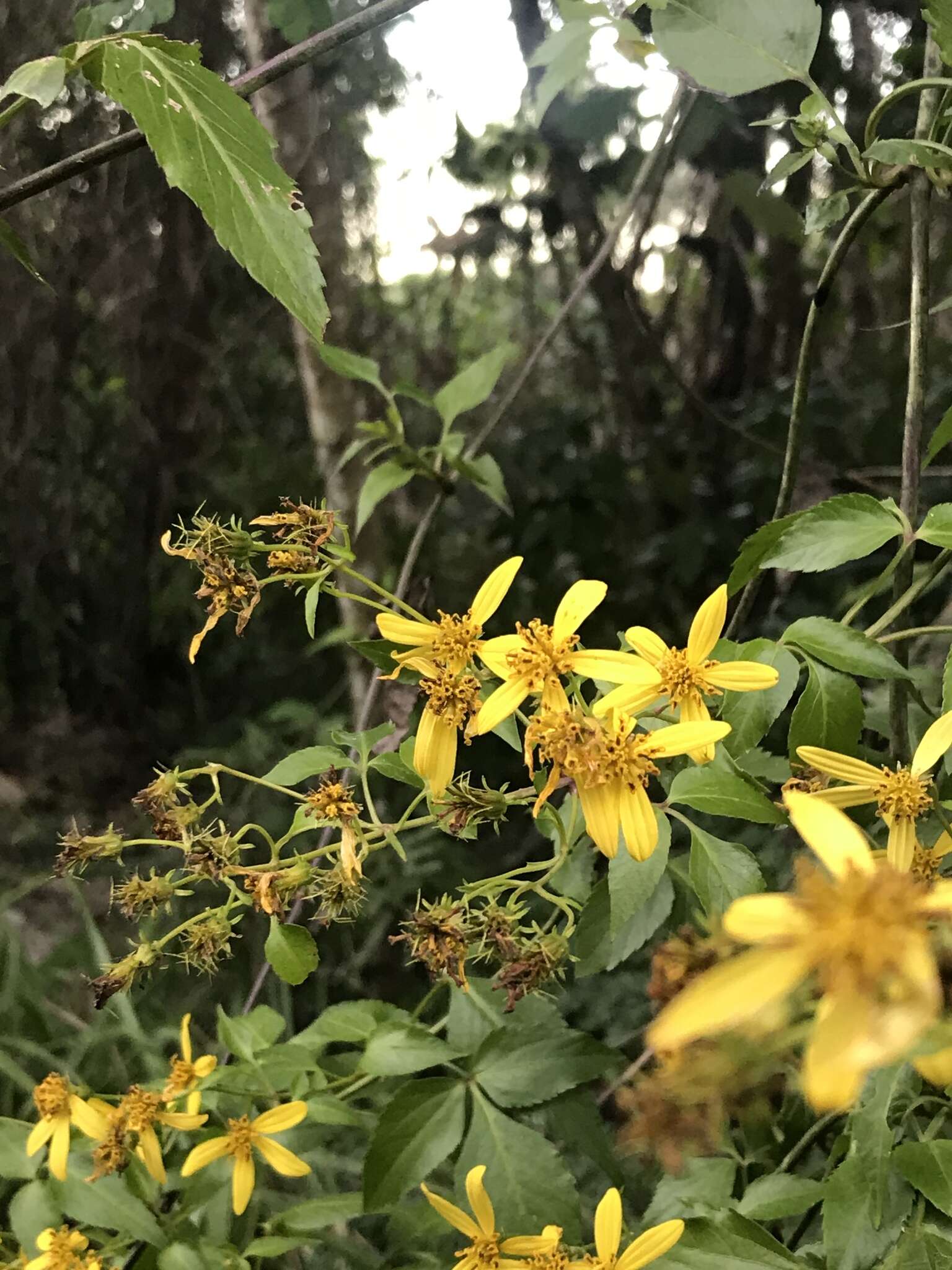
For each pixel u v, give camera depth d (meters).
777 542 0.23
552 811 0.23
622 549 0.71
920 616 0.54
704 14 0.25
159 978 0.53
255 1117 0.33
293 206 0.17
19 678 0.97
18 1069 0.41
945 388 0.64
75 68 0.17
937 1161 0.21
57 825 0.85
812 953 0.07
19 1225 0.28
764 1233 0.22
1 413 0.85
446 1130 0.25
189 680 0.97
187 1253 0.28
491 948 0.23
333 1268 0.40
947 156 0.24
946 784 0.24
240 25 0.56
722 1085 0.07
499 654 0.21
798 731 0.22
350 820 0.23
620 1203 0.22
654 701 0.20
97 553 0.95
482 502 0.83
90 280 0.80
